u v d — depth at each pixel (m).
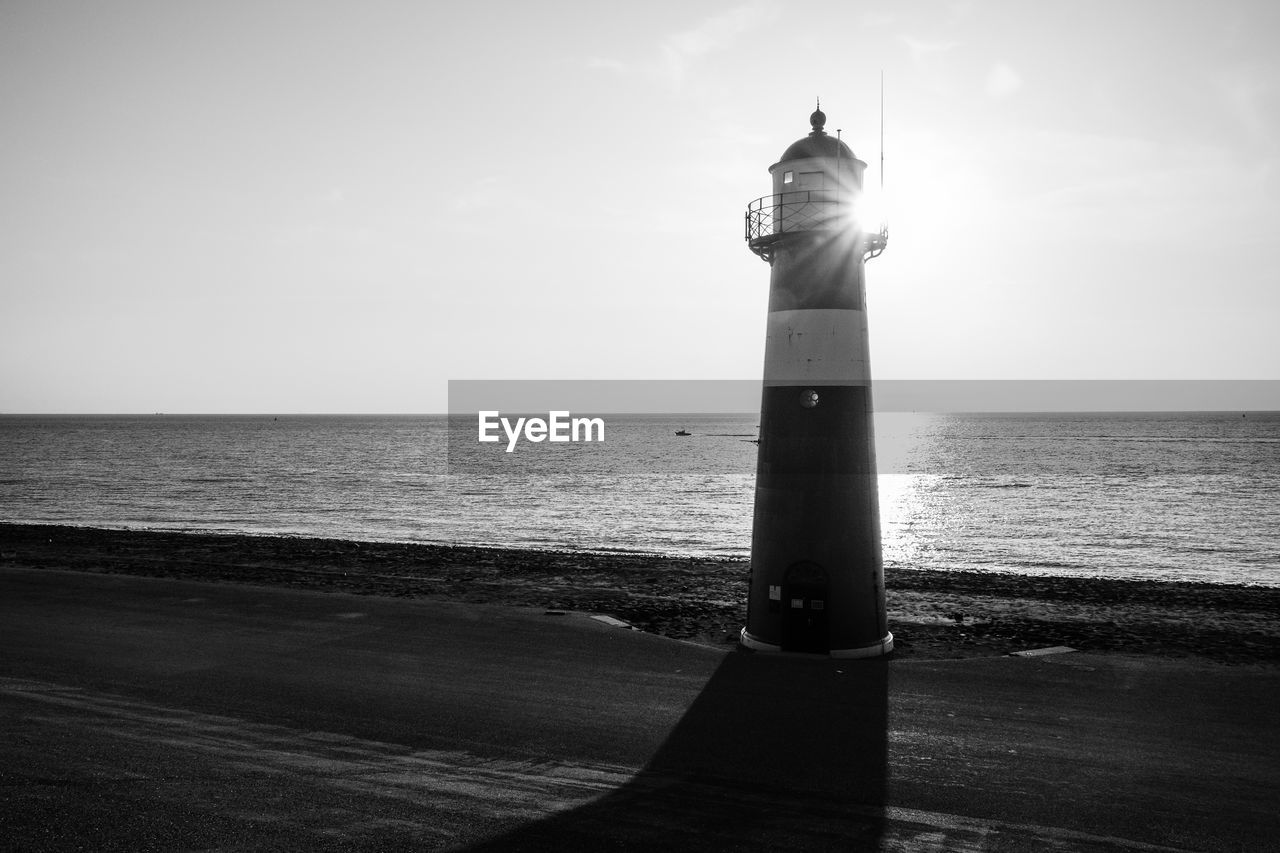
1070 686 11.84
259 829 7.47
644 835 7.46
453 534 38.69
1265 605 21.22
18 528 34.53
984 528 41.03
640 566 26.48
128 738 9.65
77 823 7.53
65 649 13.55
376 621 15.50
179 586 18.50
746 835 7.50
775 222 14.44
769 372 14.51
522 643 14.03
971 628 17.78
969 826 7.76
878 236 14.51
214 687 11.65
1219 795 8.45
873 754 9.44
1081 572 30.14
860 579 13.93
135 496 54.38
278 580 22.05
